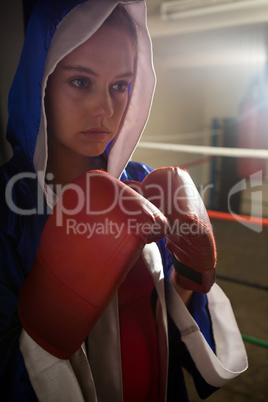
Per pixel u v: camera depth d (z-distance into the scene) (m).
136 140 0.76
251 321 2.40
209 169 5.26
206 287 0.70
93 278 0.50
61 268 0.51
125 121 0.74
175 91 4.61
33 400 0.59
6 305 0.61
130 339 0.71
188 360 0.84
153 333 0.76
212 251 0.63
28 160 0.66
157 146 2.38
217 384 0.81
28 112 0.63
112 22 0.62
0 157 0.82
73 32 0.57
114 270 0.50
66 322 0.51
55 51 0.57
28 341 0.59
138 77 0.73
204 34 3.23
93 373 0.66
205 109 5.26
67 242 0.52
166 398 0.79
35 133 0.63
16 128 0.67
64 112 0.63
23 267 0.63
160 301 0.74
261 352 2.06
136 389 0.72
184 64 4.62
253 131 4.62
